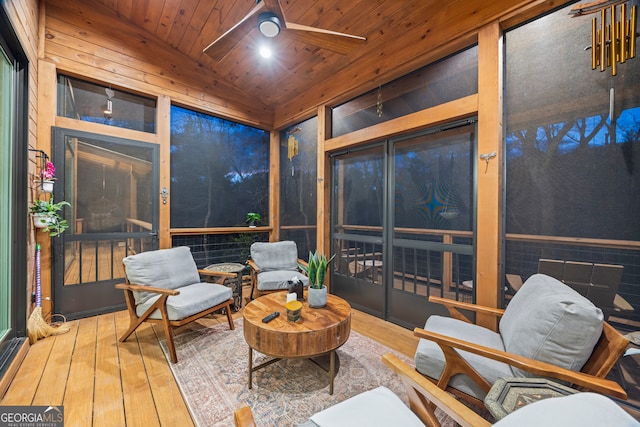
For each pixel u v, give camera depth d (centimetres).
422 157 265
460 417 89
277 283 289
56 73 274
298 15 275
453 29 228
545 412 63
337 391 169
